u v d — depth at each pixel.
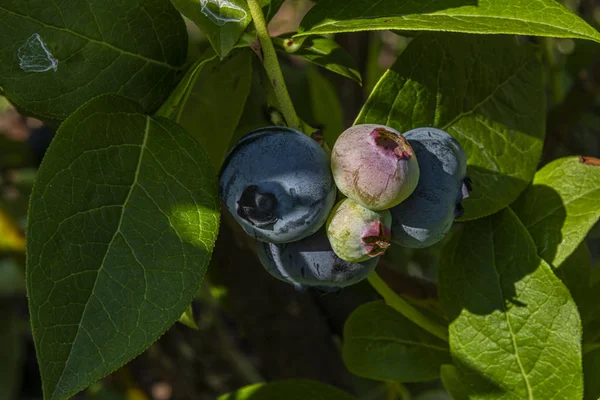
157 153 0.24
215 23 0.24
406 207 0.24
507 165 0.27
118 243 0.23
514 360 0.27
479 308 0.27
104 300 0.23
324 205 0.24
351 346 0.29
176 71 0.26
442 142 0.24
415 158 0.23
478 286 0.27
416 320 0.28
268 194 0.23
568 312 0.27
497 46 0.27
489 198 0.27
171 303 0.23
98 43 0.25
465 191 0.24
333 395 0.30
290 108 0.25
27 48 0.24
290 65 0.44
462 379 0.27
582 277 0.29
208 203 0.24
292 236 0.24
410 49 0.26
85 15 0.25
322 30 0.25
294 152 0.23
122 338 0.23
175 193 0.24
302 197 0.23
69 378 0.23
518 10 0.24
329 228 0.24
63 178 0.23
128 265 0.23
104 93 0.25
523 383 0.27
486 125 0.27
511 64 0.27
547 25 0.24
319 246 0.24
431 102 0.26
